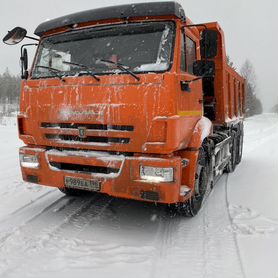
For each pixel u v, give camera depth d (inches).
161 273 125.5
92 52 164.7
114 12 157.6
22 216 181.2
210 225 174.2
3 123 748.0
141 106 142.6
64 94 159.8
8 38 176.2
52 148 172.2
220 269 128.6
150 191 145.0
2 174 278.5
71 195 220.2
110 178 151.4
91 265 130.3
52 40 178.5
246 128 1026.1
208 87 245.1
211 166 211.2
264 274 124.9
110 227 170.1
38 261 132.4
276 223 174.4
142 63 152.2
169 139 139.7
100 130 151.3
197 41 182.7
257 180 275.4
